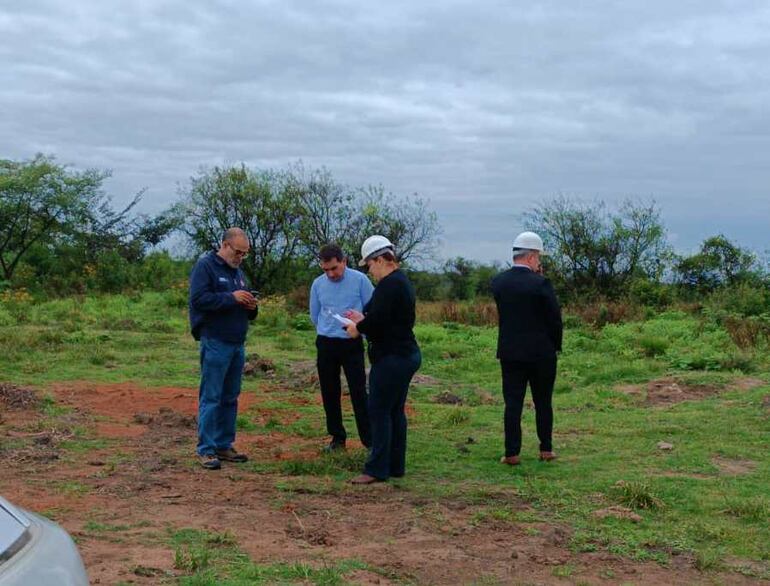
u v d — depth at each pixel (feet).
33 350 52.37
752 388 42.75
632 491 23.58
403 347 25.25
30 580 7.86
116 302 88.38
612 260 101.24
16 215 117.91
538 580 17.93
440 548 19.63
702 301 88.48
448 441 31.42
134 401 37.93
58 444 29.32
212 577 16.88
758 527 21.94
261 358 50.39
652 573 18.70
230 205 111.24
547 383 27.99
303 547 19.25
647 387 43.73
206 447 26.76
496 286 28.09
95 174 123.54
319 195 111.34
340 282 29.01
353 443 31.22
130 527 20.29
